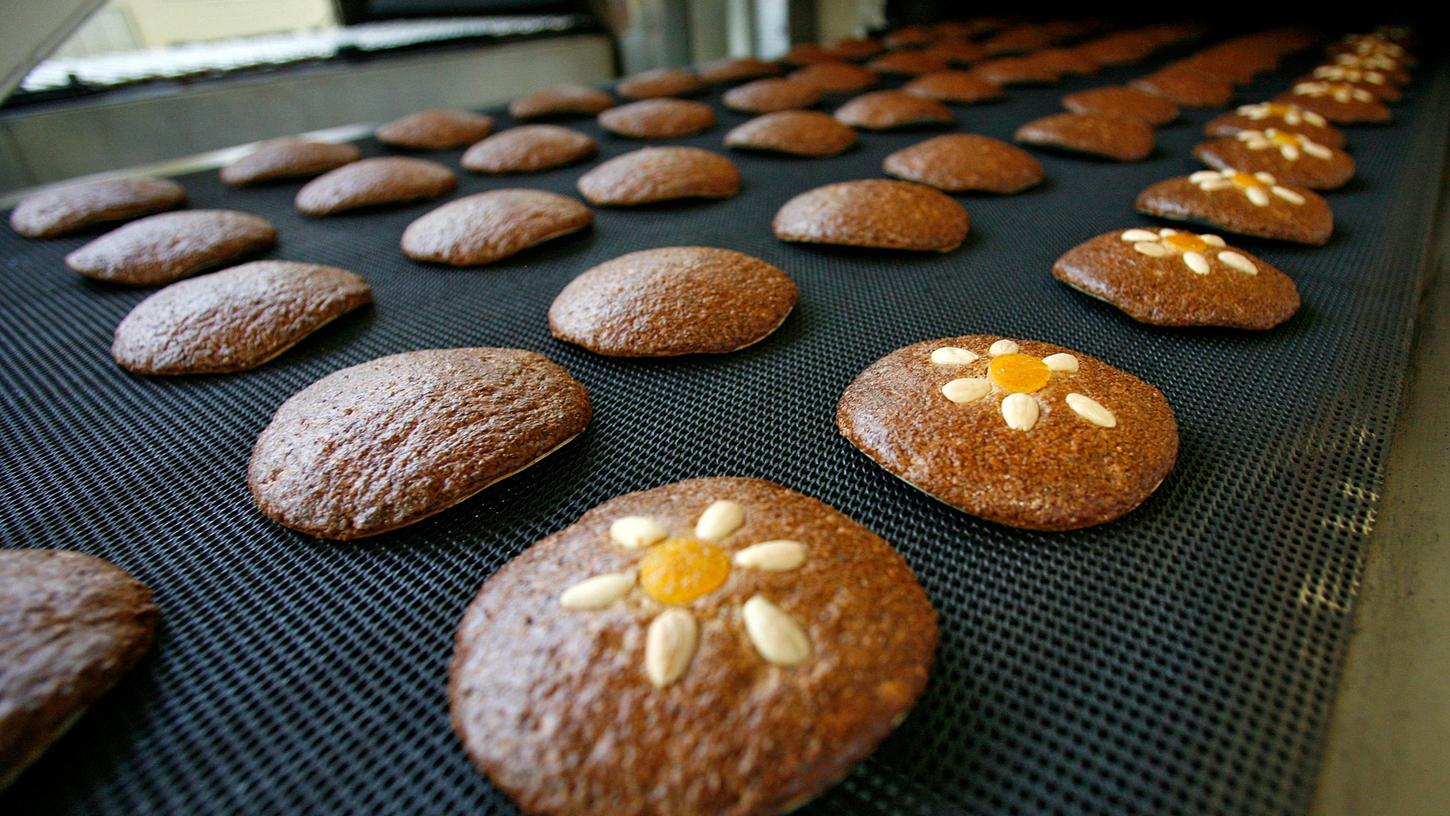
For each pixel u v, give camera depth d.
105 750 0.16
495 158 0.46
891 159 0.43
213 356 0.28
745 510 0.18
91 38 0.80
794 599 0.16
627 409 0.25
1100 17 0.91
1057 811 0.15
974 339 0.25
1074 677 0.17
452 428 0.22
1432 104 0.52
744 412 0.25
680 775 0.14
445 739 0.16
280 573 0.20
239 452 0.24
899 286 0.32
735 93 0.58
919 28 0.87
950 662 0.17
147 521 0.22
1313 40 0.73
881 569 0.18
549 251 0.36
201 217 0.37
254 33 0.91
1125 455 0.21
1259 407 0.24
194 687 0.17
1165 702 0.16
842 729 0.15
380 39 0.78
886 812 0.15
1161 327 0.28
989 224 0.37
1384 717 0.17
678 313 0.28
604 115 0.54
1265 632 0.18
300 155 0.46
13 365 0.29
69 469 0.24
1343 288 0.30
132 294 0.34
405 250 0.36
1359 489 0.21
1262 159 0.39
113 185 0.42
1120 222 0.37
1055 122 0.46
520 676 0.16
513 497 0.22
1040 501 0.20
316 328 0.29
